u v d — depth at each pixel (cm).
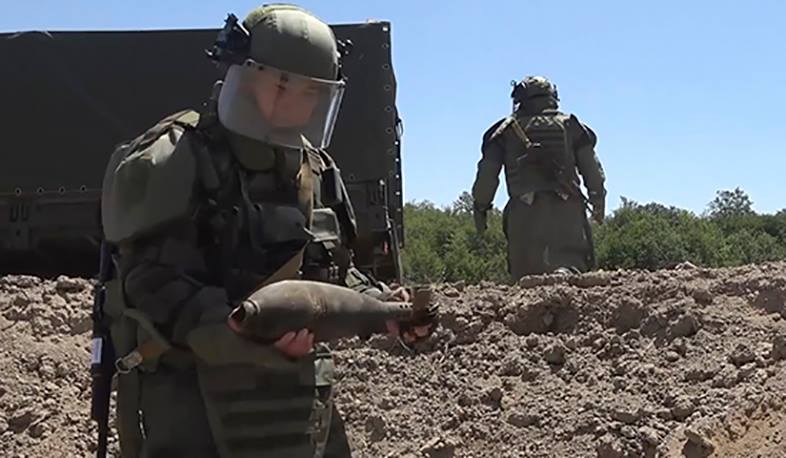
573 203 859
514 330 580
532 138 853
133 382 301
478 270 2155
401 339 318
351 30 781
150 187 288
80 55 767
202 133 298
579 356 542
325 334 275
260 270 294
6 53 765
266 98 296
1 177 759
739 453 445
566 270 770
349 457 335
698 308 554
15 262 773
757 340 518
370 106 775
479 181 880
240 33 296
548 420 495
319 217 319
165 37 770
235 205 295
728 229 2902
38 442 499
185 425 292
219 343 269
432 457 488
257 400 292
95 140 765
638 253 2170
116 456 493
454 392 529
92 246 762
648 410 480
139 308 283
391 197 778
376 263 775
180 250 289
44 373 539
